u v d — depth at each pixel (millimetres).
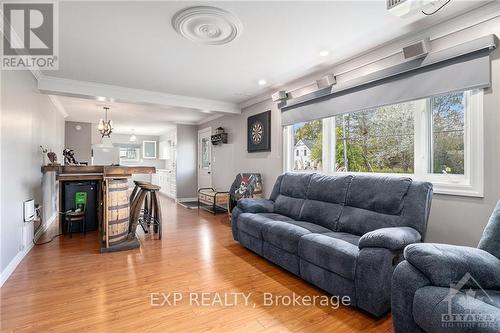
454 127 2236
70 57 2912
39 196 3652
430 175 2363
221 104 5000
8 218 2410
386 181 2379
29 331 1621
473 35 2012
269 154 4406
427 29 2281
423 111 2404
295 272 2389
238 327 1697
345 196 2670
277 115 4215
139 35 2414
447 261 1320
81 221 4020
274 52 2787
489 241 1490
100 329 1653
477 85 1955
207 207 6332
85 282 2303
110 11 2031
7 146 2395
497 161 1912
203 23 2201
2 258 2264
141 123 7406
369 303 1758
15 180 2613
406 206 2156
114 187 3207
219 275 2492
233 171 5551
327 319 1795
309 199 3047
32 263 2723
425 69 2268
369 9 2018
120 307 1911
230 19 2145
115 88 4000
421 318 1248
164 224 4598
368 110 2945
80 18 2137
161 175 9289
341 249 1959
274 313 1863
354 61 2926
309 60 3000
